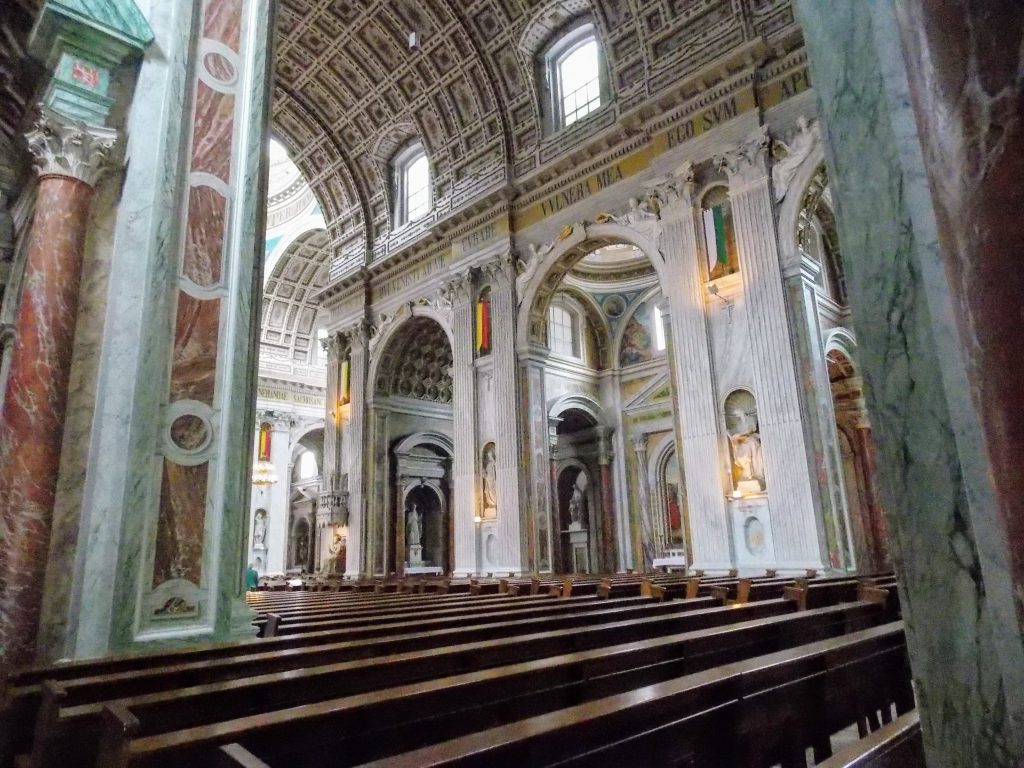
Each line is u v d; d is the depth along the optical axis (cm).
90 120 520
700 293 1293
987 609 145
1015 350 115
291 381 2939
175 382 518
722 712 230
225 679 318
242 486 544
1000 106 121
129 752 176
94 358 494
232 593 513
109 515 466
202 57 595
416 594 1044
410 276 2033
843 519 1077
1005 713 140
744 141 1268
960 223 127
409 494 2191
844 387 1491
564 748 181
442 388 2281
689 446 1262
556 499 1945
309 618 587
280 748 204
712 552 1201
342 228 2308
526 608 640
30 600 435
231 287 569
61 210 491
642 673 325
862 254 180
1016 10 121
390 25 1812
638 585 870
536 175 1662
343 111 2097
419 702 239
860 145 185
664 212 1377
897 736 185
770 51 1257
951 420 154
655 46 1458
